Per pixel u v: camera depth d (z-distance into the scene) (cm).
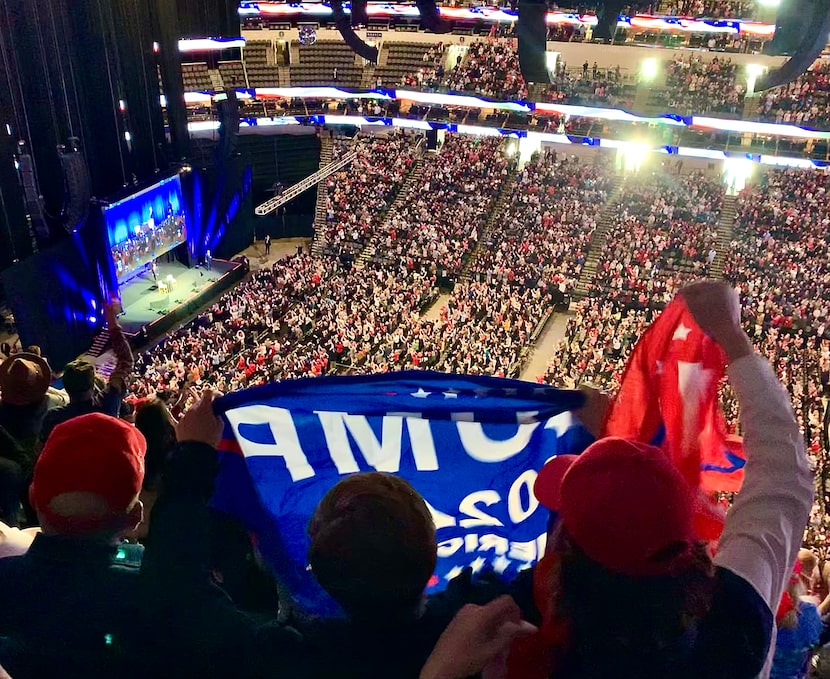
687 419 347
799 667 467
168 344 3841
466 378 373
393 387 363
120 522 303
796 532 253
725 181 4850
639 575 225
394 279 4597
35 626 288
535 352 4038
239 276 4791
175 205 4372
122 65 3922
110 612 284
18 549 362
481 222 4969
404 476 374
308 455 369
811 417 3212
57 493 292
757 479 259
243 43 4938
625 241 4584
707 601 233
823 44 852
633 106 4850
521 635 236
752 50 4766
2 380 580
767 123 4472
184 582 281
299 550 359
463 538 376
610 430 360
